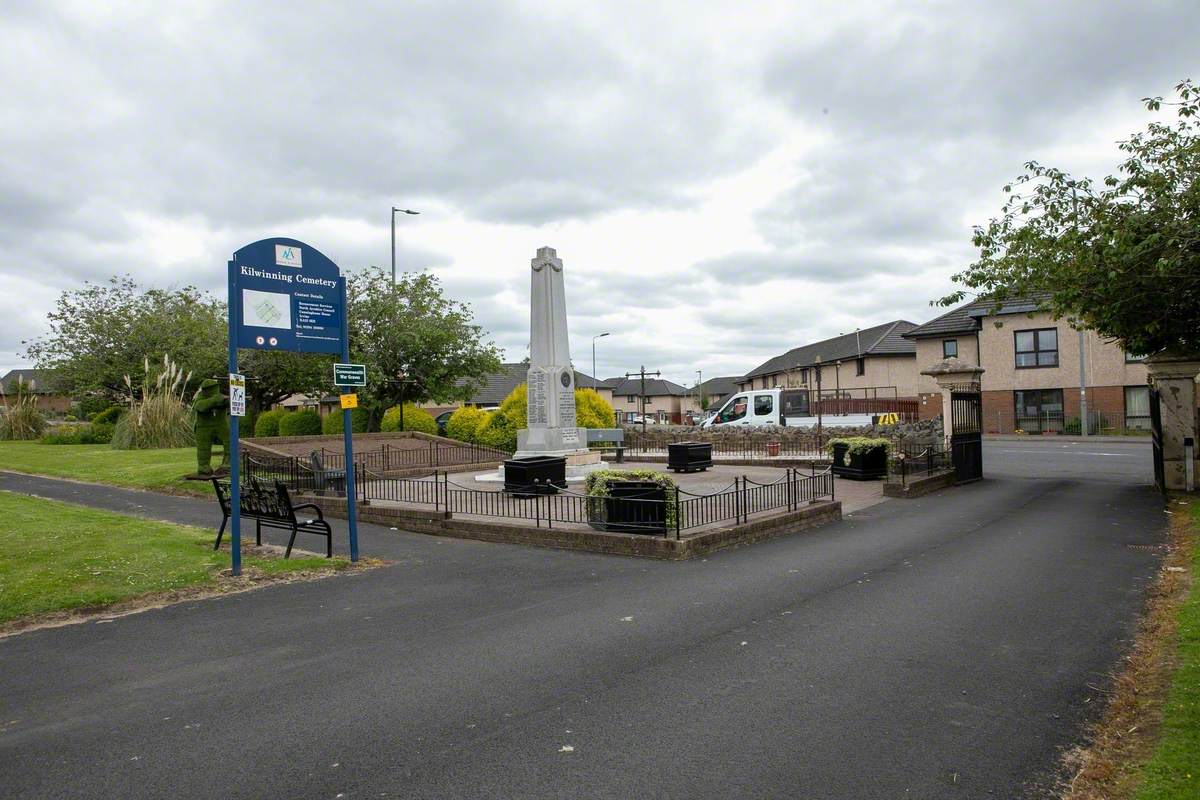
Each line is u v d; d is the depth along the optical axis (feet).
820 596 25.04
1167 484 49.16
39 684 17.63
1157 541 33.37
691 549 32.42
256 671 18.39
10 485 63.36
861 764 13.05
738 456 87.92
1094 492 51.62
